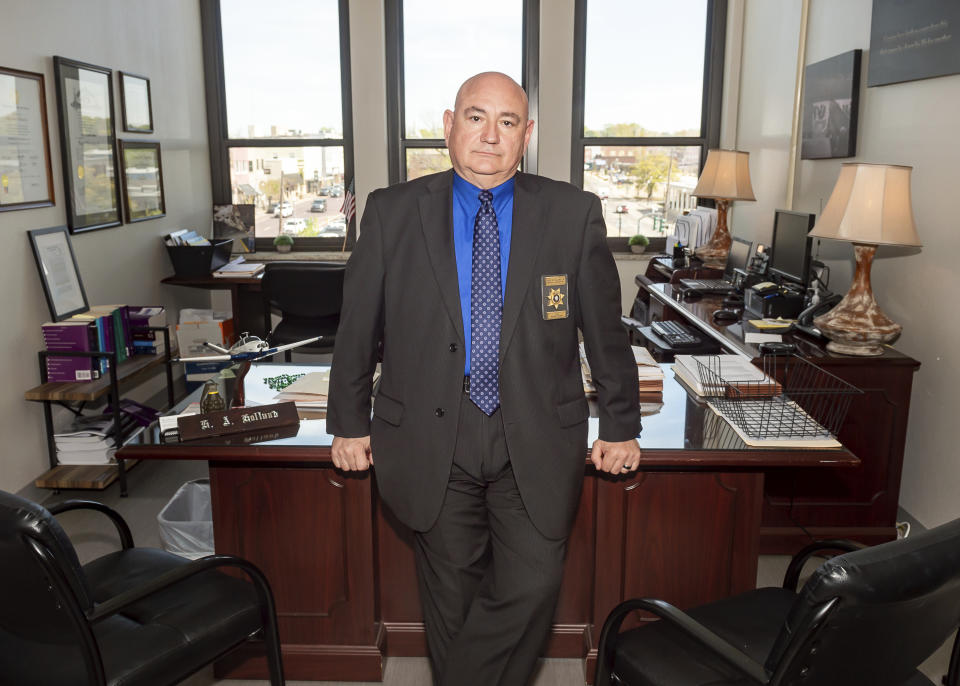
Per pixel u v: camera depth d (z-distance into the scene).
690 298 4.40
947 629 1.40
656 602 1.54
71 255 3.97
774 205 5.00
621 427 1.70
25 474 3.58
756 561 2.16
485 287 1.59
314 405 2.23
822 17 4.27
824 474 3.06
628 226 6.25
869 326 2.93
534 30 5.85
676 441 1.98
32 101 3.68
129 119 4.71
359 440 1.75
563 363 1.64
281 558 2.20
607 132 6.08
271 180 6.19
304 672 2.26
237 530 2.18
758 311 3.84
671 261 5.50
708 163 5.05
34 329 3.67
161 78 5.23
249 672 2.29
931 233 3.20
